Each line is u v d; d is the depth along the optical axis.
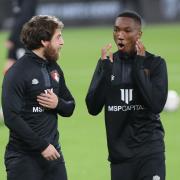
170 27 108.00
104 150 32.75
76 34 102.31
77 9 110.00
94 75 20.97
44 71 19.72
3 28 107.19
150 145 20.52
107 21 110.25
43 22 19.64
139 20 20.59
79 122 39.38
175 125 38.34
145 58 20.75
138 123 20.64
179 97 47.38
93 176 28.41
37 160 19.53
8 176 19.66
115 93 20.67
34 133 19.23
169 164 30.00
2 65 66.25
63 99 20.56
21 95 19.39
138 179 20.67
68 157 31.50
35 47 19.75
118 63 20.78
